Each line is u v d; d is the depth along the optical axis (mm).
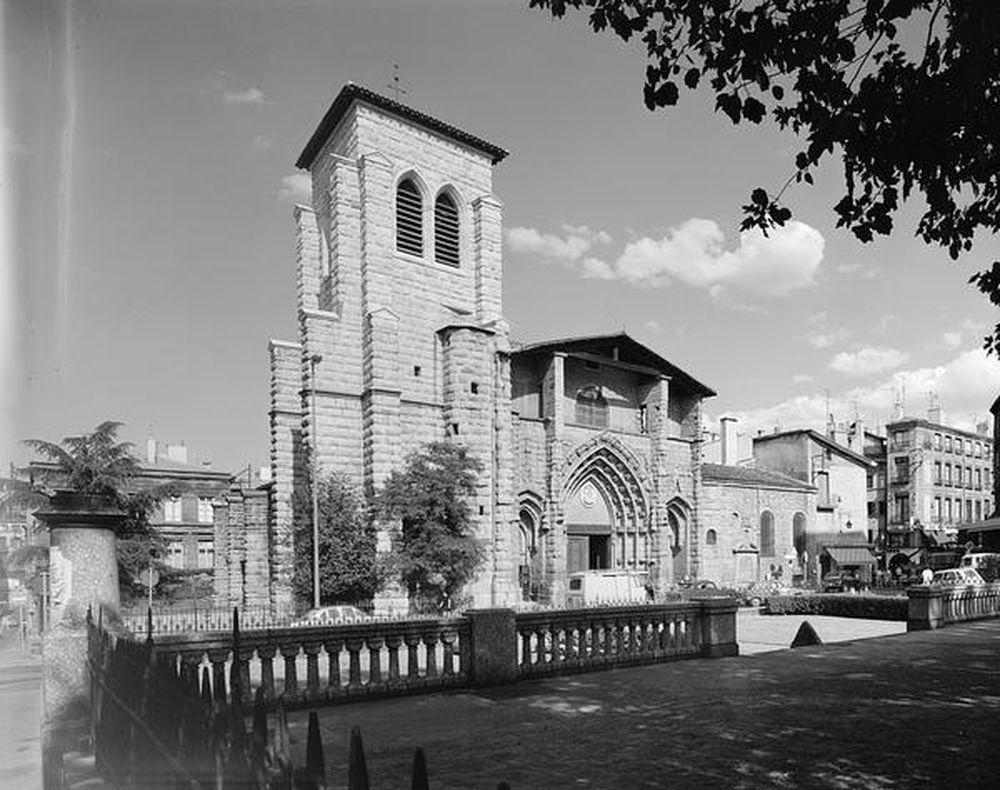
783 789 6570
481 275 46875
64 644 9156
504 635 11805
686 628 15070
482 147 48312
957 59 6676
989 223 8141
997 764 7305
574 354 51344
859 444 84000
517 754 7676
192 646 9422
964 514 84750
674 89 7824
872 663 14039
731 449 69375
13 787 7043
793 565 63469
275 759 3344
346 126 44344
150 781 5164
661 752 7734
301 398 40719
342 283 41469
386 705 10188
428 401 43188
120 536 26141
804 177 7660
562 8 7887
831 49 7000
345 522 38219
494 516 43750
